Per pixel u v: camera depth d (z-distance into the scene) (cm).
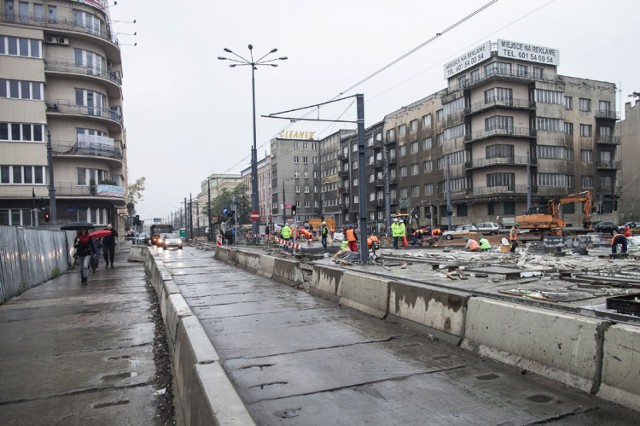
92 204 3853
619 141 5825
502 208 5162
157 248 4188
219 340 636
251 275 1553
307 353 562
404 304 711
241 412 271
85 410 416
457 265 1335
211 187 15262
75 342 667
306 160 9994
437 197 5916
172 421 392
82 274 1391
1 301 1038
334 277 968
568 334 432
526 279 1038
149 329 754
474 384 441
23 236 1297
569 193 5481
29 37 3569
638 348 370
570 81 5553
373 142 7294
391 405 394
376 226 6744
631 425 342
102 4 4003
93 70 3916
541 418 359
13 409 417
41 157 3606
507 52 5188
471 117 5431
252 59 3131
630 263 1359
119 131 4381
